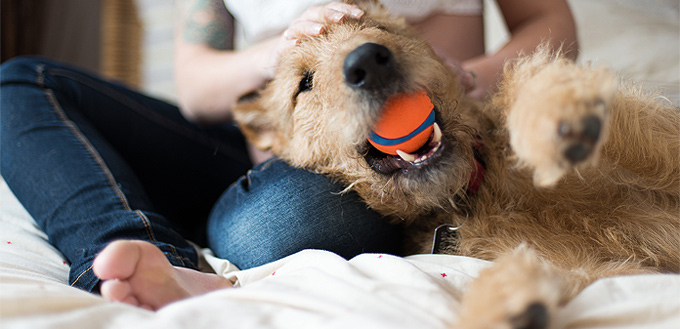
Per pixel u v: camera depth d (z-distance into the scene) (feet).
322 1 6.10
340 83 3.95
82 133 5.52
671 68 7.29
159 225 4.71
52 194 4.86
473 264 3.56
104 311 2.65
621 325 2.34
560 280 2.81
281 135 5.62
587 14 10.08
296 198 4.41
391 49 4.00
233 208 4.78
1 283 3.08
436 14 6.84
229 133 7.75
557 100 2.61
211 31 7.43
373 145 4.14
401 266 3.18
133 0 15.14
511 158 3.52
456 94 4.79
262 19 6.84
